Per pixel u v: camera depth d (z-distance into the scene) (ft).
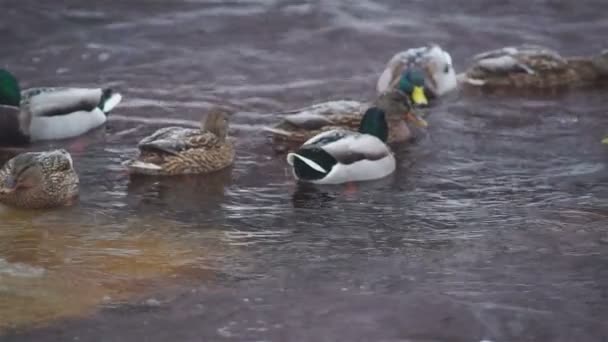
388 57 70.49
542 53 66.23
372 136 53.36
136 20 75.46
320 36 73.10
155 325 38.50
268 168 53.78
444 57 64.64
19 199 48.52
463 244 45.16
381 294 40.78
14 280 41.52
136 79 66.23
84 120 58.03
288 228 46.80
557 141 57.31
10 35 72.59
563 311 39.73
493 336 38.09
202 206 49.14
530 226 46.85
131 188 51.11
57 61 68.95
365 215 48.32
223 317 39.09
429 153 55.93
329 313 39.45
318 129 56.59
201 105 62.28
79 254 43.96
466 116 61.21
